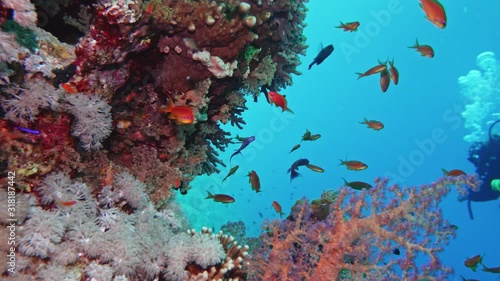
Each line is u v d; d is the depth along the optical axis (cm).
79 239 249
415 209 322
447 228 322
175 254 284
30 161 260
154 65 338
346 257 344
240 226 455
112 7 263
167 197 371
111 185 313
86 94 291
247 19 320
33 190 263
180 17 301
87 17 298
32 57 259
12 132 253
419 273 314
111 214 283
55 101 260
